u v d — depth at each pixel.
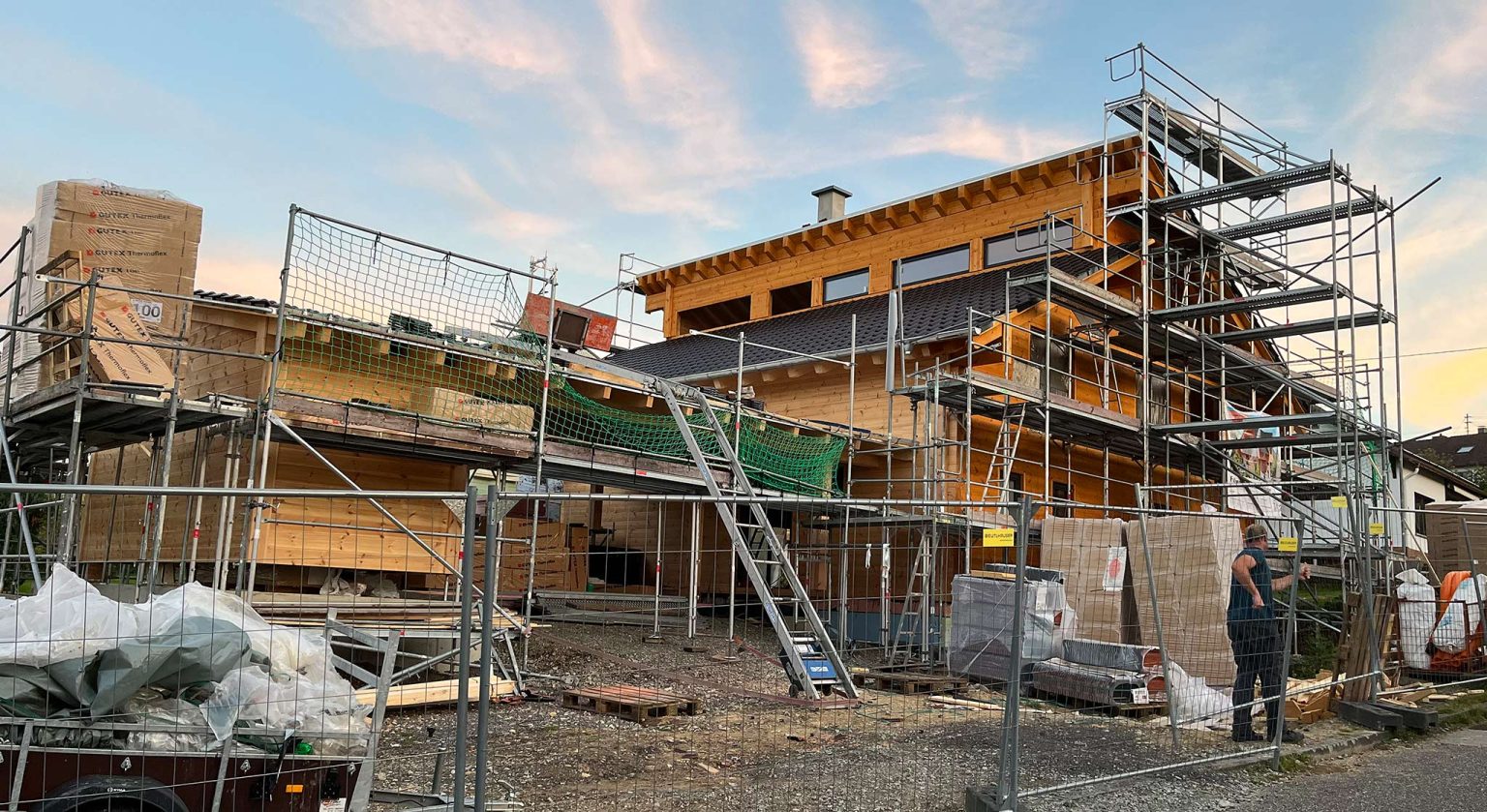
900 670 12.66
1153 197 19.95
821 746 8.21
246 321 11.16
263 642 5.07
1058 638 11.34
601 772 7.11
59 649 4.25
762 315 26.66
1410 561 16.94
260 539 10.73
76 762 4.12
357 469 12.02
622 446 14.41
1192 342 19.05
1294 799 7.11
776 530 16.34
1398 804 7.04
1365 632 11.16
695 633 14.10
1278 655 8.99
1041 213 21.70
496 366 12.64
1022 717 9.70
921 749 8.09
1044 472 18.36
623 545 19.44
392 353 11.99
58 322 10.23
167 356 10.48
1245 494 18.25
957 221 23.11
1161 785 7.31
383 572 12.05
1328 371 18.70
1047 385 15.67
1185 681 10.30
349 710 4.95
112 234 10.16
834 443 16.34
